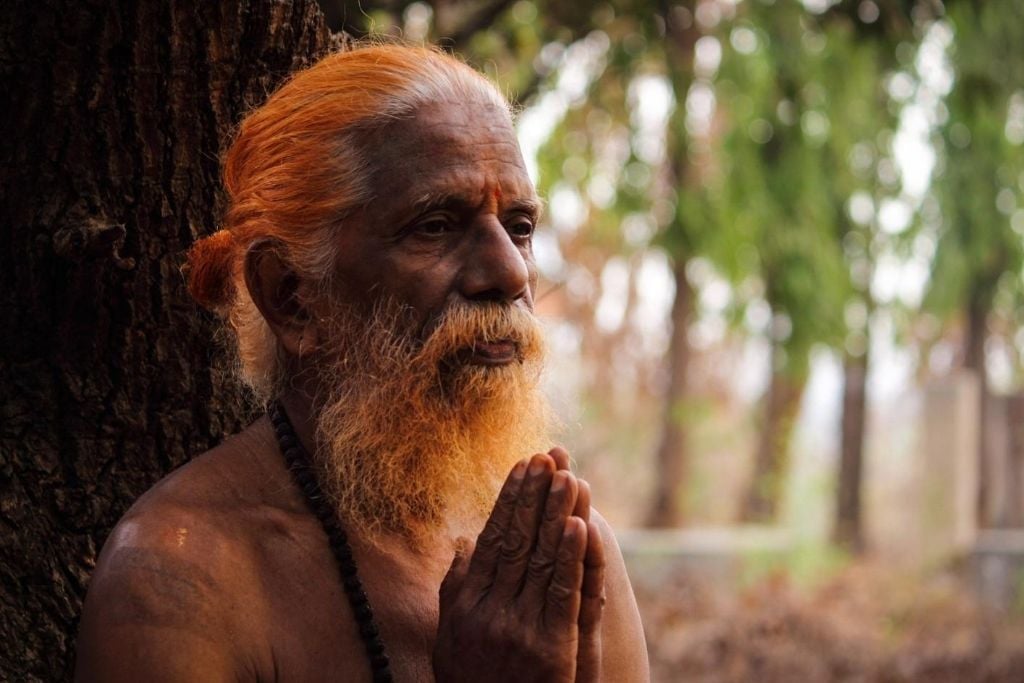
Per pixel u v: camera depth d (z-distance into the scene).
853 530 14.69
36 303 2.37
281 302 2.04
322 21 2.57
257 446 2.03
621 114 9.88
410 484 2.00
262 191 2.02
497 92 2.05
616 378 17.94
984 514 14.68
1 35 2.35
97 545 2.39
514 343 2.00
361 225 1.96
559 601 1.83
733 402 19.08
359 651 1.93
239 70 2.48
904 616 10.76
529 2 7.40
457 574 1.92
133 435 2.42
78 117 2.38
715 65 10.36
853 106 10.39
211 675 1.81
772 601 10.68
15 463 2.36
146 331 2.42
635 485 18.22
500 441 2.04
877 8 6.66
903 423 18.70
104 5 2.37
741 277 11.35
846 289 12.37
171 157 2.43
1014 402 14.87
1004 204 13.30
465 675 1.85
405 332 1.95
